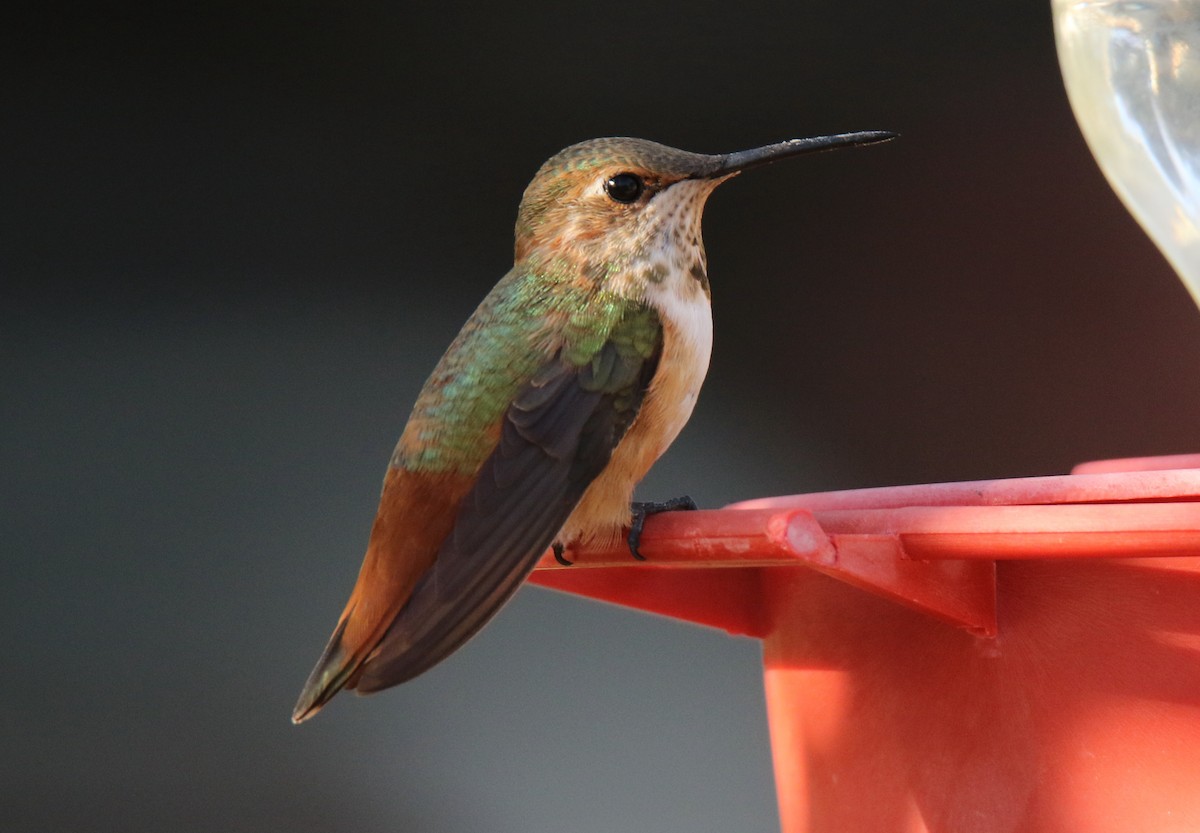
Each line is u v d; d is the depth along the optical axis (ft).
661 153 17.10
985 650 11.44
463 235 31.78
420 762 29.99
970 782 11.48
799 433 30.25
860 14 31.55
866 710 12.42
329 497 31.99
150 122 31.83
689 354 16.66
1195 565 10.69
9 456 31.76
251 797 29.45
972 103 31.19
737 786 29.60
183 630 30.71
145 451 32.19
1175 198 16.06
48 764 29.14
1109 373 29.71
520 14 31.73
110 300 31.94
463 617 14.38
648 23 31.55
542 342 16.21
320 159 31.89
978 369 30.22
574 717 30.40
